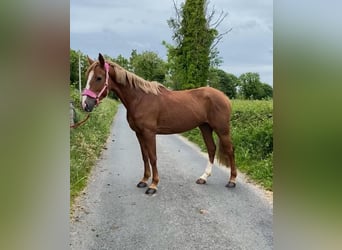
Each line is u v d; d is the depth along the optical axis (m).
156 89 4.24
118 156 6.17
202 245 2.72
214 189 4.28
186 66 11.94
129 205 3.65
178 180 4.70
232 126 7.12
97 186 4.31
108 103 16.58
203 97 4.48
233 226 3.12
